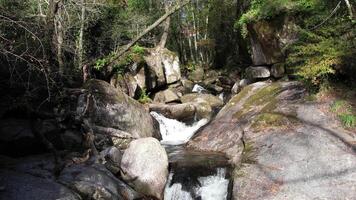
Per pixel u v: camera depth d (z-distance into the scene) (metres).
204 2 29.39
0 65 10.06
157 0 22.08
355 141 7.50
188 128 13.32
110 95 11.48
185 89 18.44
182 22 30.98
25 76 10.30
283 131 8.54
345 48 8.97
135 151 8.45
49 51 10.93
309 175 6.86
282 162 7.38
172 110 14.02
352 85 9.15
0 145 8.55
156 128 12.66
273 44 13.12
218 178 8.06
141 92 15.93
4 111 9.68
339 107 8.65
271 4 13.02
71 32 13.68
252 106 10.78
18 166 7.75
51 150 8.43
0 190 6.42
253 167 7.44
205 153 9.61
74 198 6.52
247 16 14.30
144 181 8.02
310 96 9.57
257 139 8.65
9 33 9.89
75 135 9.80
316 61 9.20
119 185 7.67
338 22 9.80
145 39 18.30
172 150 10.38
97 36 15.48
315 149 7.49
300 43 10.38
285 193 6.54
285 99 10.12
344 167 6.82
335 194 6.30
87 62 13.84
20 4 10.97
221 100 16.36
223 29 24.00
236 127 10.04
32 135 8.78
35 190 6.54
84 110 10.51
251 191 6.77
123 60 15.30
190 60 30.42
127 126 11.22
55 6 10.58
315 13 11.42
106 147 9.87
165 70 17.77
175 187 8.16
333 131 7.96
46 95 10.66
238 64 19.66
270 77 13.62
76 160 8.41
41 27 10.61
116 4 15.87
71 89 11.08
